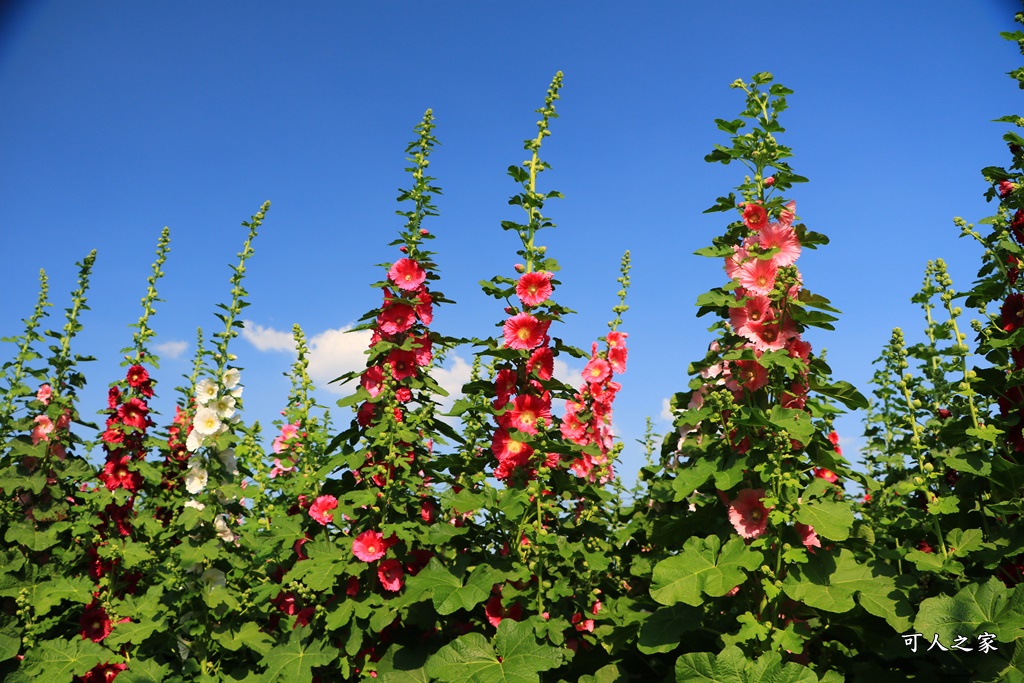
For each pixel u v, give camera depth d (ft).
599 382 7.88
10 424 8.92
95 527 8.82
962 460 6.39
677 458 7.84
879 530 8.19
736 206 6.67
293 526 8.07
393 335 7.85
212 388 8.54
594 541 7.55
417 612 7.23
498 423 7.43
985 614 5.63
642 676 7.50
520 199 7.38
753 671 5.62
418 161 8.19
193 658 7.79
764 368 6.36
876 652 6.67
